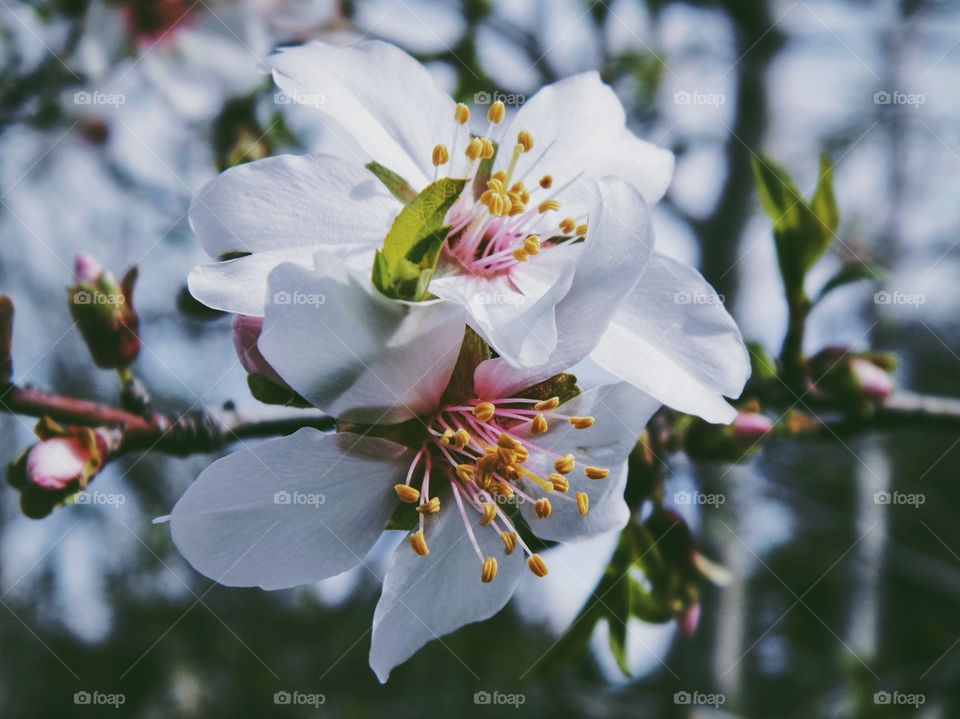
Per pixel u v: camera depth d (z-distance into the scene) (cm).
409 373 16
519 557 17
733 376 17
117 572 44
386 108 17
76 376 31
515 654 40
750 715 38
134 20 23
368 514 17
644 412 17
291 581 16
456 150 17
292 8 23
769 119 30
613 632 19
